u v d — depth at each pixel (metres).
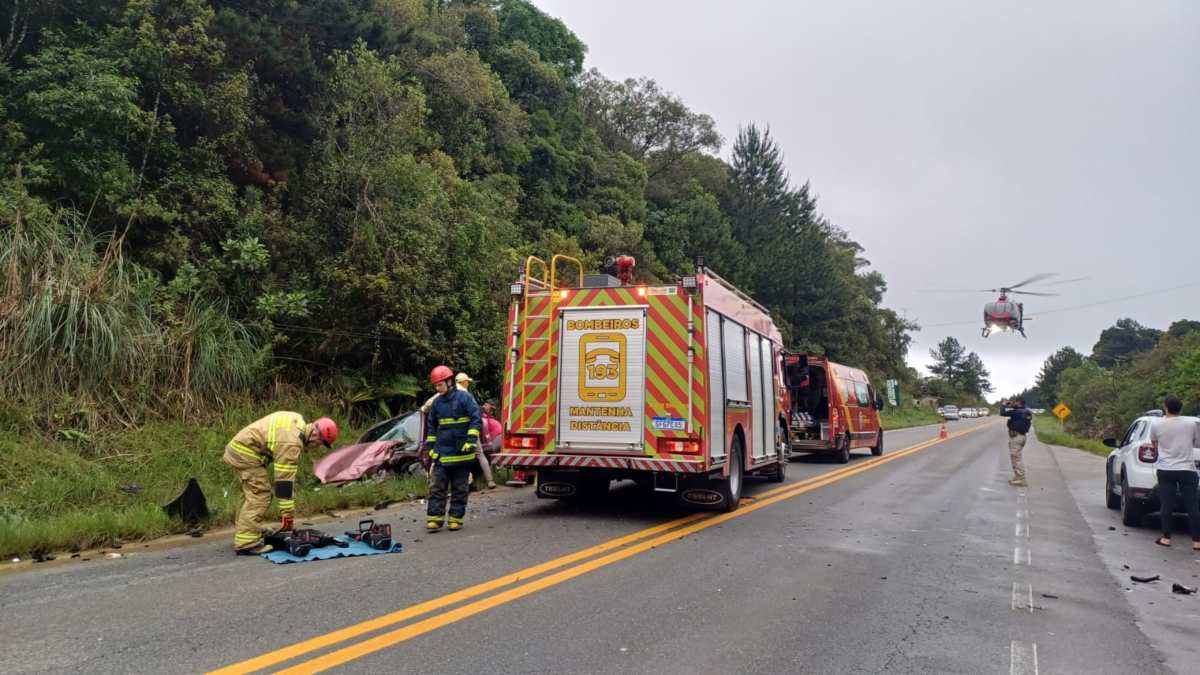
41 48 13.46
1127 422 37.28
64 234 11.62
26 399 9.95
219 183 14.53
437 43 27.44
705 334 9.62
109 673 4.02
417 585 6.05
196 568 6.52
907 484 14.95
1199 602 6.43
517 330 10.24
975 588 6.62
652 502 11.39
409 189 16.64
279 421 7.32
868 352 65.56
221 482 10.30
